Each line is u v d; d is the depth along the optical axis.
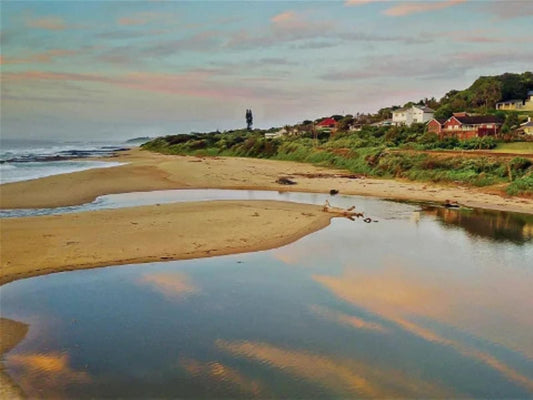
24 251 19.38
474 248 21.70
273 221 26.48
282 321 13.42
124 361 11.12
